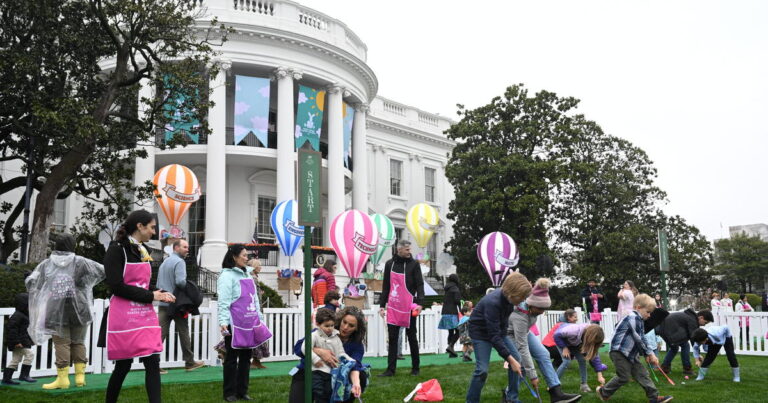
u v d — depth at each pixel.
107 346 5.71
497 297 6.42
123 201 17.45
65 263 7.58
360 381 5.60
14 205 22.52
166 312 9.93
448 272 33.28
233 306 7.47
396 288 9.79
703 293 32.94
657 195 33.91
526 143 29.98
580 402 7.82
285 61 24.25
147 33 16.22
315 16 26.08
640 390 8.78
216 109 22.91
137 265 5.92
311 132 24.69
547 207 29.58
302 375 5.71
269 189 27.06
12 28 15.63
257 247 23.64
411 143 36.31
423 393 7.78
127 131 17.53
